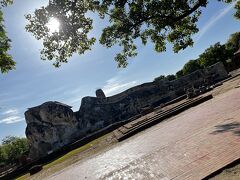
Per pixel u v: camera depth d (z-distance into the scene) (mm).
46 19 9812
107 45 12266
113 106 46500
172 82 48781
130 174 8008
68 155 26188
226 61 58688
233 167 5805
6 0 10500
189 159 7312
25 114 42812
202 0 10469
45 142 42000
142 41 12828
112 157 12883
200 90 33125
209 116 13414
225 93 21766
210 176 5734
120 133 23234
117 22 11953
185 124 13977
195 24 12672
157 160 8461
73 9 9836
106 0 10617
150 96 47625
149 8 10797
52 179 14062
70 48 10547
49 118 42531
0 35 11086
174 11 10891
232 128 8930
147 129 19438
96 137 33719
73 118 43844
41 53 10492
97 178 9289
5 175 29359
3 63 11305
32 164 30438
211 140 8383
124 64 13547
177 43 12930
